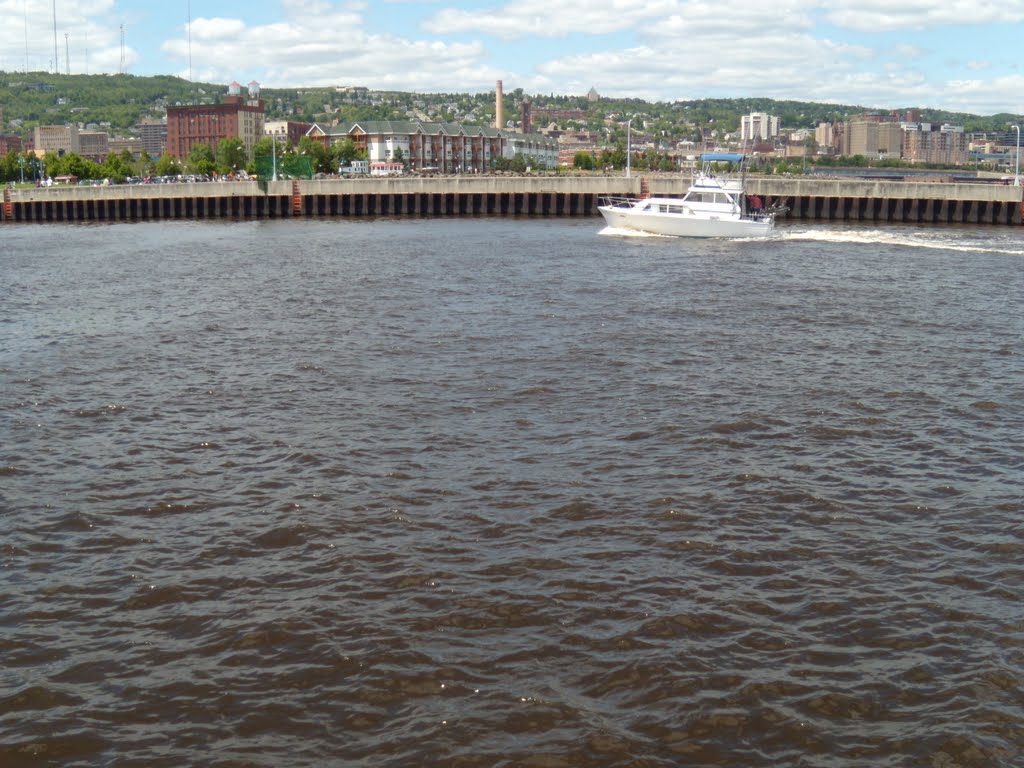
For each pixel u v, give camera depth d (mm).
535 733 13883
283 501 21766
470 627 16516
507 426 26875
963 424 27266
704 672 15258
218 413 28328
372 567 18609
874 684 14992
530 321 41125
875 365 33906
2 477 23344
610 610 17031
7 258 70312
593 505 21406
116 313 44500
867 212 101250
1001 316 43250
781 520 20734
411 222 102250
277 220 111188
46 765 13344
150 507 21562
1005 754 13477
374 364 33812
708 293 48938
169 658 15742
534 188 110812
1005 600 17469
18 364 34438
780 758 13422
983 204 97188
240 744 13711
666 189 108312
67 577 18406
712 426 26766
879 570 18578
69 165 189875
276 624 16625
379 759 13398
